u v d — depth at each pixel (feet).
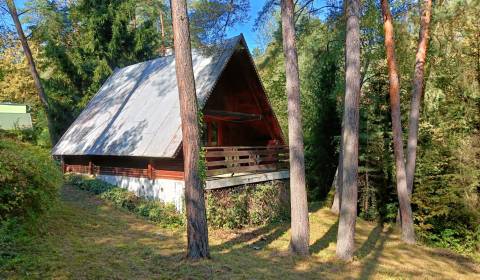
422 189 53.31
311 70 74.49
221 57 50.67
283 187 58.03
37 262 24.82
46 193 33.17
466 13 51.88
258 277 28.96
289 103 37.24
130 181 53.06
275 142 63.05
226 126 62.59
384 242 48.24
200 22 39.70
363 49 57.82
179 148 43.47
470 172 52.19
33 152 36.88
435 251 47.32
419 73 49.98
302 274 31.58
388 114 64.18
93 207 44.91
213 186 44.80
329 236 47.11
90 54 86.99
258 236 43.68
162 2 106.52
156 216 43.14
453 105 58.03
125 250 31.12
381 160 63.72
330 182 75.36
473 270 40.60
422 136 59.26
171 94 53.88
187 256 30.66
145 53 94.12
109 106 62.44
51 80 82.07
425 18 48.73
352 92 36.19
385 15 47.80
